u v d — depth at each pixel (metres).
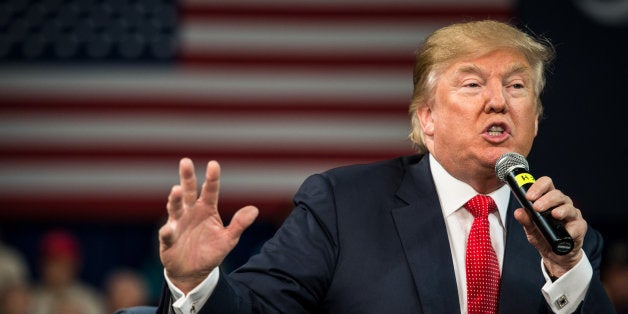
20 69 18.17
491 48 6.91
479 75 6.92
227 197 17.94
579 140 17.09
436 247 6.93
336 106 18.03
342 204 7.13
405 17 18.05
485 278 6.90
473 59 6.93
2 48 18.23
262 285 6.79
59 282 17.12
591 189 17.08
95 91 18.17
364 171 7.44
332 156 17.97
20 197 18.11
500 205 7.13
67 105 18.16
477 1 17.80
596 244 7.25
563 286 6.57
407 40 18.05
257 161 17.98
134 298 16.94
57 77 18.19
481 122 6.85
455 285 6.82
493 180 7.05
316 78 18.08
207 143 18.06
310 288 6.85
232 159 17.98
